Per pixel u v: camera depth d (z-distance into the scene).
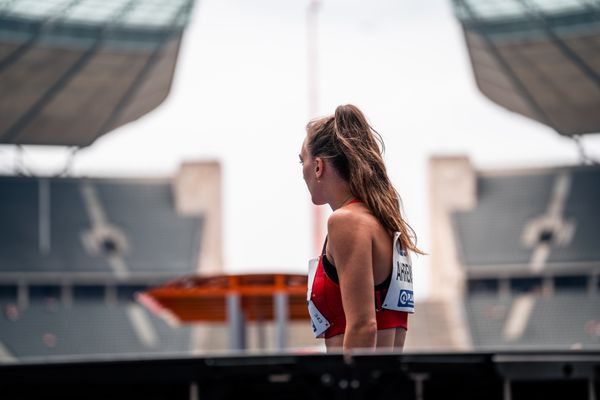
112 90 104.12
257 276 36.47
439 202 125.44
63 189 121.81
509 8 95.75
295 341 92.56
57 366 3.46
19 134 112.12
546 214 121.62
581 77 101.69
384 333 5.34
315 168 5.66
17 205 118.75
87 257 117.19
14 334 99.75
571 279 120.00
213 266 121.06
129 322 103.50
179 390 3.57
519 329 102.31
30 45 95.81
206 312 45.91
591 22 94.06
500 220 122.94
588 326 100.75
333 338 5.48
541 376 3.75
